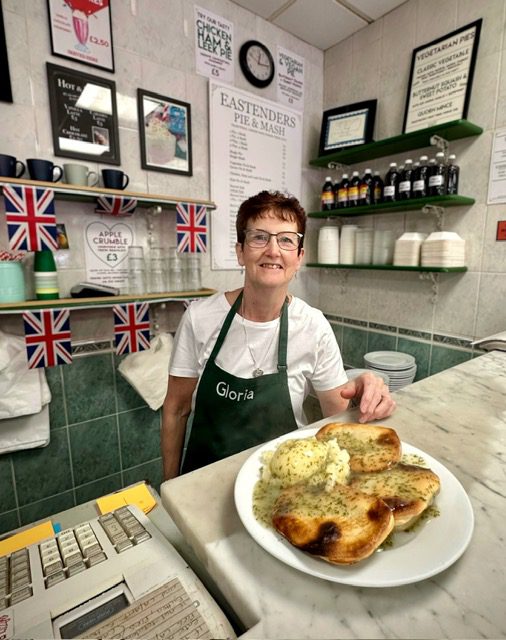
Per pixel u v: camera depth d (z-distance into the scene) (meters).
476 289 1.66
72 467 1.64
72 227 1.50
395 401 0.83
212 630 0.37
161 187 1.71
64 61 1.39
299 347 1.04
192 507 0.49
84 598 0.41
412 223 1.89
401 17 1.82
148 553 0.47
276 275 0.93
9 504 1.51
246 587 0.38
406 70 1.83
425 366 1.89
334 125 2.08
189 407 1.21
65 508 1.65
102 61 1.47
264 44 1.95
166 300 1.58
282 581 0.38
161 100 1.64
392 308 2.02
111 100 1.50
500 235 1.55
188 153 1.76
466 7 1.57
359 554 0.34
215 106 1.81
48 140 1.39
